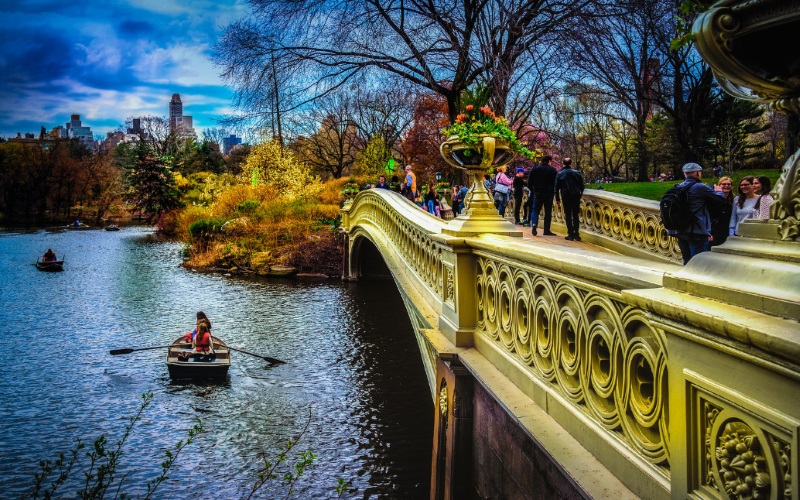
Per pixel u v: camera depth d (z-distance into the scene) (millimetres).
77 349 16484
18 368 14656
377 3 18031
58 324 19453
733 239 2100
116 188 83125
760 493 1758
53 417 11547
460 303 5367
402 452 9945
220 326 18891
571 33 15078
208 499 8531
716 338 1871
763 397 1713
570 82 16359
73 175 78312
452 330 5500
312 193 41906
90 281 28016
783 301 1673
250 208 38344
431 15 17312
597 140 44594
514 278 4230
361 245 27688
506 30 16672
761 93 1921
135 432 10875
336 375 13969
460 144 5762
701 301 2014
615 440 2797
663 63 16547
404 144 41562
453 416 5074
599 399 3029
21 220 72938
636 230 10367
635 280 2494
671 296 2168
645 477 2494
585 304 3076
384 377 13789
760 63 1851
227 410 11922
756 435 1762
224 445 10305
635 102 17938
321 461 9664
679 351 2115
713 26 1775
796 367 1563
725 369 1869
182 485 8922
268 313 20766
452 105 18672
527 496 3701
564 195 11383
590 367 3031
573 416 3254
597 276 2803
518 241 4457
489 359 4828
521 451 3816
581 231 12430
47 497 5047
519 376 4125
